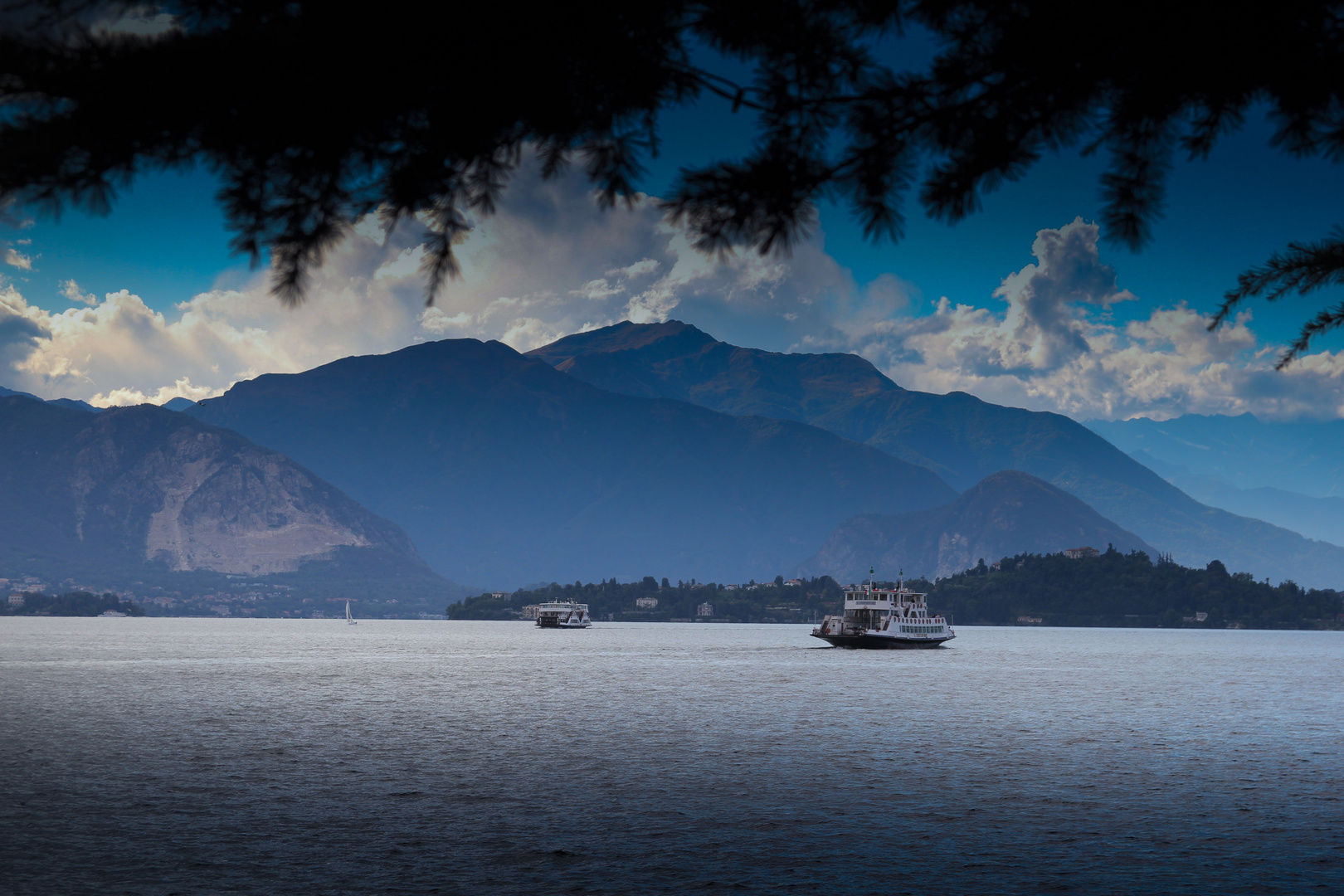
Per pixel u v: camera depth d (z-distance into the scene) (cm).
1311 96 1230
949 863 3950
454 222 1271
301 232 1173
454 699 10594
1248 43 1191
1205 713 9812
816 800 5141
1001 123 1280
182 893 3484
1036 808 4984
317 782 5556
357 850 4069
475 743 7162
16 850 4022
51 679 13188
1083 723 8719
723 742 7262
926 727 8275
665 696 10969
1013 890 3603
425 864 3856
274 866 3819
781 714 9138
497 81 1157
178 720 8431
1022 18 1210
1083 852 4128
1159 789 5525
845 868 3862
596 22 1166
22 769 5922
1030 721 8850
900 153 1293
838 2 1245
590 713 9212
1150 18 1180
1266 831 4519
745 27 1221
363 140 1164
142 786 5425
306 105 1084
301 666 16338
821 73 1252
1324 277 1421
